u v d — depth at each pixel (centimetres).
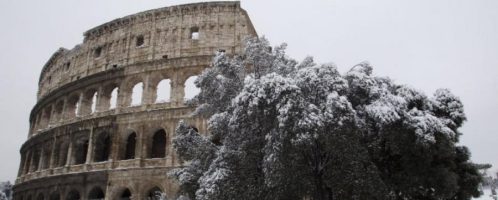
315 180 3269
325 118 2978
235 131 3503
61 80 8488
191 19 7212
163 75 6925
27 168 8588
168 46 7125
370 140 3456
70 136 7244
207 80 4056
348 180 3138
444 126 3334
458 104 3891
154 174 6128
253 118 3266
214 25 7075
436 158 3609
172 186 5947
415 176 3528
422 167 3488
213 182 3231
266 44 4144
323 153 3262
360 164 3133
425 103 3769
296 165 3070
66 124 7400
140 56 7250
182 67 6788
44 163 7894
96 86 7438
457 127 3953
